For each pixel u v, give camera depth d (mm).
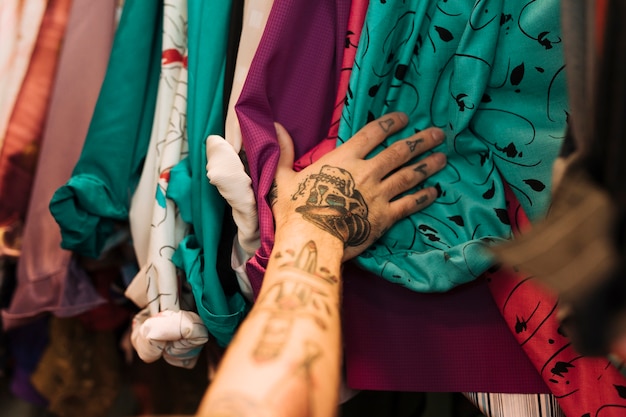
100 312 805
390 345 544
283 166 556
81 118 666
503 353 535
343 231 486
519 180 527
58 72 672
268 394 327
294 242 461
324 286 426
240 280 577
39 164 674
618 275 288
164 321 560
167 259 593
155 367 868
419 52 556
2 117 687
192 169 589
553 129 515
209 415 312
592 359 490
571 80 324
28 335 839
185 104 620
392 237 551
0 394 957
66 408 832
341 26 565
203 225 565
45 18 695
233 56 587
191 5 601
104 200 616
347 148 532
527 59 518
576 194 311
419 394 820
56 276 672
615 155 293
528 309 509
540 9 502
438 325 542
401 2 542
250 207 533
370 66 539
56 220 604
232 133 573
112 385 872
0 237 699
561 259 303
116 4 682
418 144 547
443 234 542
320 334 377
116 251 736
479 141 550
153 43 655
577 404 492
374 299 550
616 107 292
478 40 522
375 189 517
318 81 577
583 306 295
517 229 534
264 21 578
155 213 598
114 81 622
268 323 380
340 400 580
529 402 531
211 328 561
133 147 641
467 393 544
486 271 534
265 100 548
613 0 291
